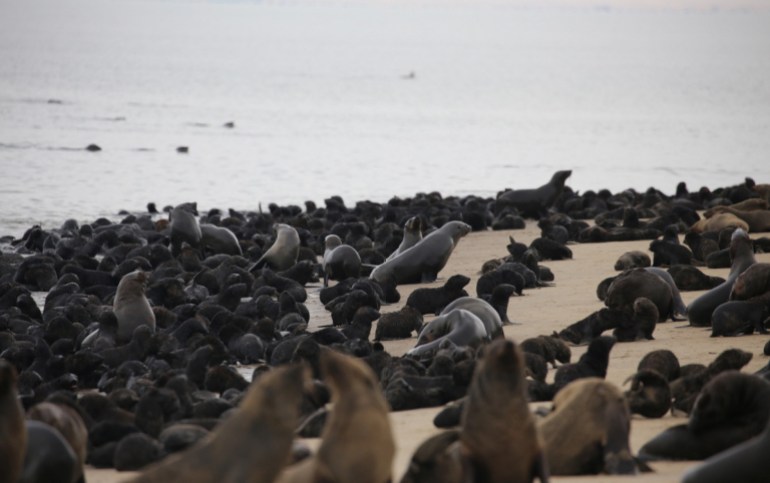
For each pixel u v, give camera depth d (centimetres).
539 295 6644
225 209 14800
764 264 5066
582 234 9406
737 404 2847
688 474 2373
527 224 11550
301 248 9150
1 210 13850
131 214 13325
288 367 2064
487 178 19100
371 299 6144
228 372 4325
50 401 3578
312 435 3372
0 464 2264
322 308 7069
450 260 8862
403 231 9681
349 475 2059
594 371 3906
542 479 2273
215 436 2034
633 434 3212
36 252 10431
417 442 3212
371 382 2139
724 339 4912
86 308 6562
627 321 5047
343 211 12444
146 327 5222
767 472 2264
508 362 2244
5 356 5206
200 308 6125
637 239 9400
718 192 13150
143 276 5797
